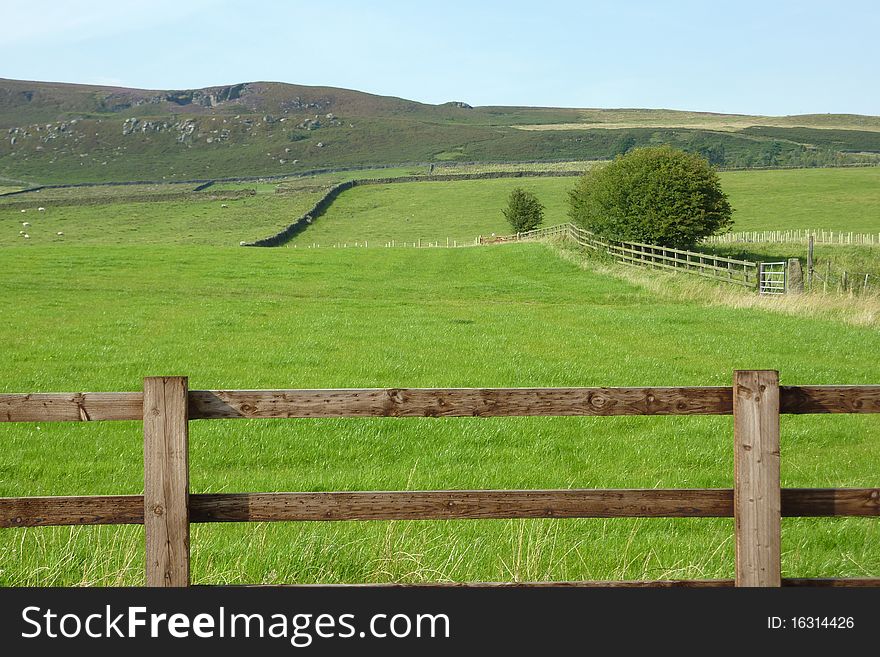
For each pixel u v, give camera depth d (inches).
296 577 288.0
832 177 5718.5
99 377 772.0
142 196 5748.0
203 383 741.9
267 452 509.7
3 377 766.5
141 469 475.8
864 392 243.1
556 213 4753.9
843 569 303.9
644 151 2346.2
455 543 313.1
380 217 4862.2
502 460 490.3
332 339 1033.5
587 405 245.1
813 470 459.8
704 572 297.7
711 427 569.0
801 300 1338.6
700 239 2341.3
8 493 425.1
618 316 1280.8
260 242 3491.6
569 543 321.4
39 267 2031.3
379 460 495.8
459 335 1078.4
